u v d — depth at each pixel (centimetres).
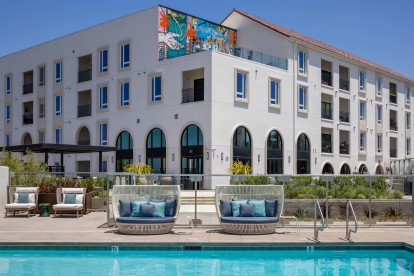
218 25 3441
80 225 1377
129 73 3231
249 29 3478
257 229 1196
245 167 2727
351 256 1055
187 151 2878
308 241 1099
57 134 3784
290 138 3256
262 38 3400
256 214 1246
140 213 1233
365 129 4028
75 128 3616
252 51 3039
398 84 4556
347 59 3800
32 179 1781
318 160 3494
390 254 1074
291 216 1398
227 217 1221
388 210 1571
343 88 3834
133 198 1281
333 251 1084
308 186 1560
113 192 1270
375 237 1158
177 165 2912
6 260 994
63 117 3725
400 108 4569
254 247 1079
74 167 3644
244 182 1505
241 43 3525
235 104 2889
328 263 985
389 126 4394
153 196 1288
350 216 1551
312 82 3472
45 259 1005
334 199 1548
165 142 2992
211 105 2745
